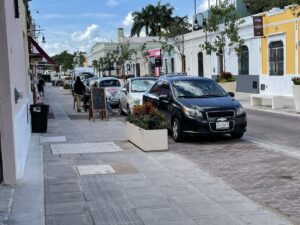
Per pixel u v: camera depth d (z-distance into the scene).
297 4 18.59
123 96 20.00
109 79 25.62
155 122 11.02
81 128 15.80
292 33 27.19
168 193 7.10
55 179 8.11
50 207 6.47
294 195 6.92
